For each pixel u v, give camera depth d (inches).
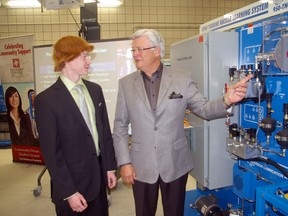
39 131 48.6
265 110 68.8
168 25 224.8
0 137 211.0
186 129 88.9
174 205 60.4
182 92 58.2
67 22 217.3
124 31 222.2
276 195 51.7
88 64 53.3
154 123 57.4
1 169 154.6
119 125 63.7
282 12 61.0
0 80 168.2
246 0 229.1
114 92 96.8
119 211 101.5
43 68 111.5
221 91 76.8
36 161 161.0
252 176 70.9
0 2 203.8
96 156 53.9
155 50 56.5
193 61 82.7
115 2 197.5
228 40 76.4
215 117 54.9
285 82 61.6
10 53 158.6
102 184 57.8
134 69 93.9
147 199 61.0
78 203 49.5
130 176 60.2
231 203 85.8
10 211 102.9
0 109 195.3
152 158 57.9
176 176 59.1
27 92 155.9
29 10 215.5
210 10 226.7
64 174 48.7
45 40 219.3
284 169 60.6
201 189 96.7
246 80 50.0
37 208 105.0
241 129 69.6
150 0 221.1
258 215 54.9
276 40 61.4
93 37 113.5
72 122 50.0
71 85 52.0
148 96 59.1
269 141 64.7
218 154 80.5
